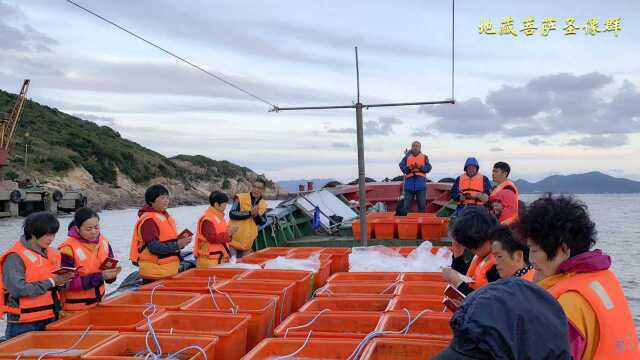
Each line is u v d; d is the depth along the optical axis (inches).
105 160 3016.7
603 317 82.8
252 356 123.1
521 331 59.8
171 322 153.8
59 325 149.3
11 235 1176.2
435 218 348.5
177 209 2893.7
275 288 190.5
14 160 2466.8
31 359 122.5
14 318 167.9
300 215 411.5
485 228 135.0
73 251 179.8
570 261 87.4
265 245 347.3
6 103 3149.6
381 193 555.8
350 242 346.6
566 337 61.1
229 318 151.0
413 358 124.8
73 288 177.5
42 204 1761.8
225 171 4436.5
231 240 272.1
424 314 148.6
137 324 145.6
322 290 188.1
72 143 2984.7
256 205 296.8
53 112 3518.7
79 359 122.1
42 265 166.2
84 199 1939.0
